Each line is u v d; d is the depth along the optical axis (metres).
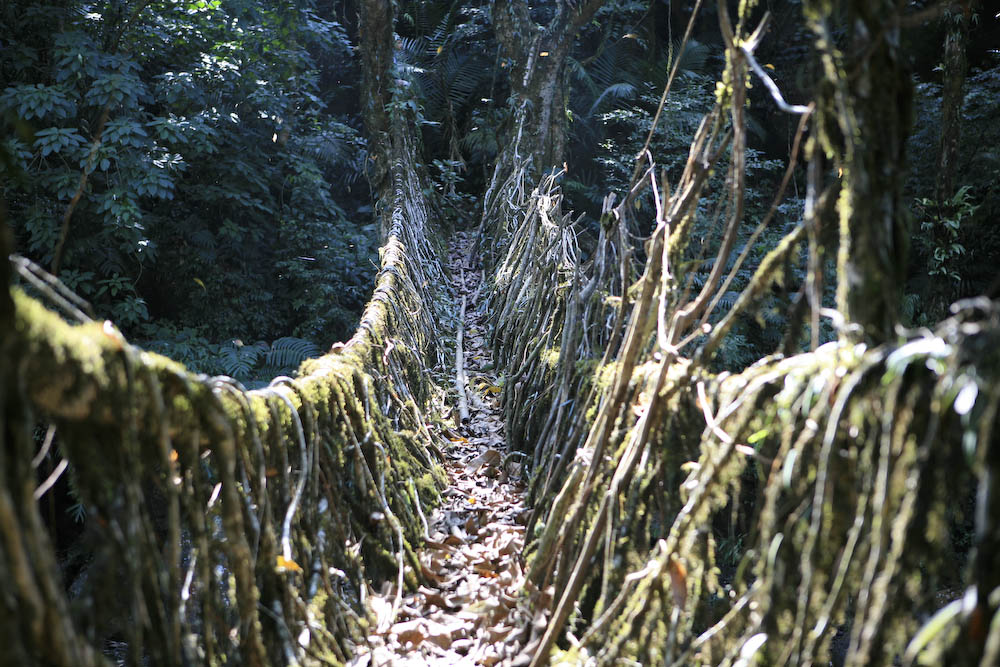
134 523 1.17
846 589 1.10
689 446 1.67
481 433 4.06
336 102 11.50
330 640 1.84
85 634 1.12
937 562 1.02
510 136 9.29
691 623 1.46
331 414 2.29
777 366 1.31
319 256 8.05
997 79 7.94
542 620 2.03
